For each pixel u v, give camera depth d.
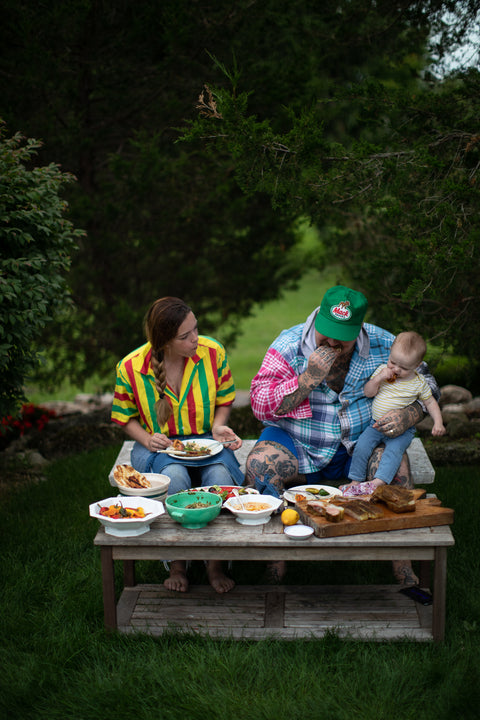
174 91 6.27
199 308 7.09
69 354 6.71
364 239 6.72
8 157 4.27
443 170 4.25
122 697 2.68
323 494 3.24
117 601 3.38
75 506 4.68
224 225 6.71
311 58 5.75
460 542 3.89
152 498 3.19
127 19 6.05
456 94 4.30
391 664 2.82
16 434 6.60
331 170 4.29
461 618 3.19
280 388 3.41
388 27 5.23
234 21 5.86
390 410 3.47
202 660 2.85
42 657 2.94
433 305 5.43
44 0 5.72
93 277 6.70
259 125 4.03
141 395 3.62
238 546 2.85
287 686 2.72
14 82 5.80
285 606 3.29
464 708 2.56
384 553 2.86
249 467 3.47
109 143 6.90
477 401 6.43
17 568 3.69
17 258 4.48
